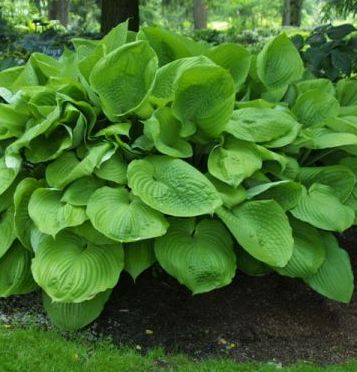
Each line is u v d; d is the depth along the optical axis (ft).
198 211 7.64
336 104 9.81
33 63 10.19
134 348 7.95
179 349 8.05
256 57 10.10
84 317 8.08
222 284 7.86
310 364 7.86
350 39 13.24
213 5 82.53
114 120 8.61
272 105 9.53
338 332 8.73
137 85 8.59
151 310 8.71
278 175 8.83
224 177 8.09
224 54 9.70
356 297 9.54
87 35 22.07
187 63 8.77
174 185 7.92
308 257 8.38
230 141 8.73
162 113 8.29
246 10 88.17
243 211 8.23
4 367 7.06
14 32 24.68
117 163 8.38
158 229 7.61
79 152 8.57
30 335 7.79
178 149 8.48
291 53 10.12
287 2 71.51
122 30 9.70
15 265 8.60
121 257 7.98
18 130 9.11
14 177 8.53
